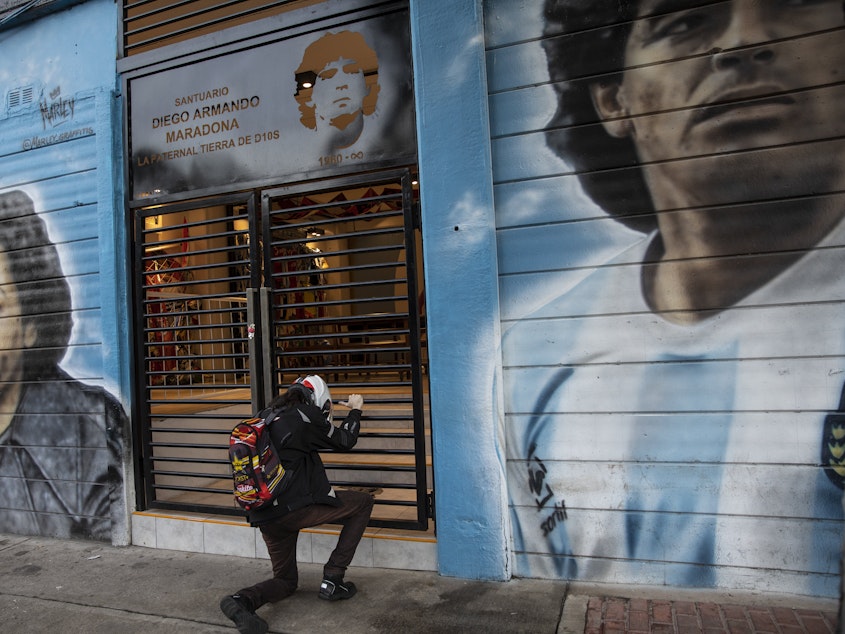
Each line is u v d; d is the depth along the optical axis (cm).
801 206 348
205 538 480
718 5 363
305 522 354
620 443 377
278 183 464
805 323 347
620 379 377
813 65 347
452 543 402
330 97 451
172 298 499
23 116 560
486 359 393
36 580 442
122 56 527
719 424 360
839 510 341
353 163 442
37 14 555
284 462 351
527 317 395
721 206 361
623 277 378
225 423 589
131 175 516
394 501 423
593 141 384
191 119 495
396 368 425
